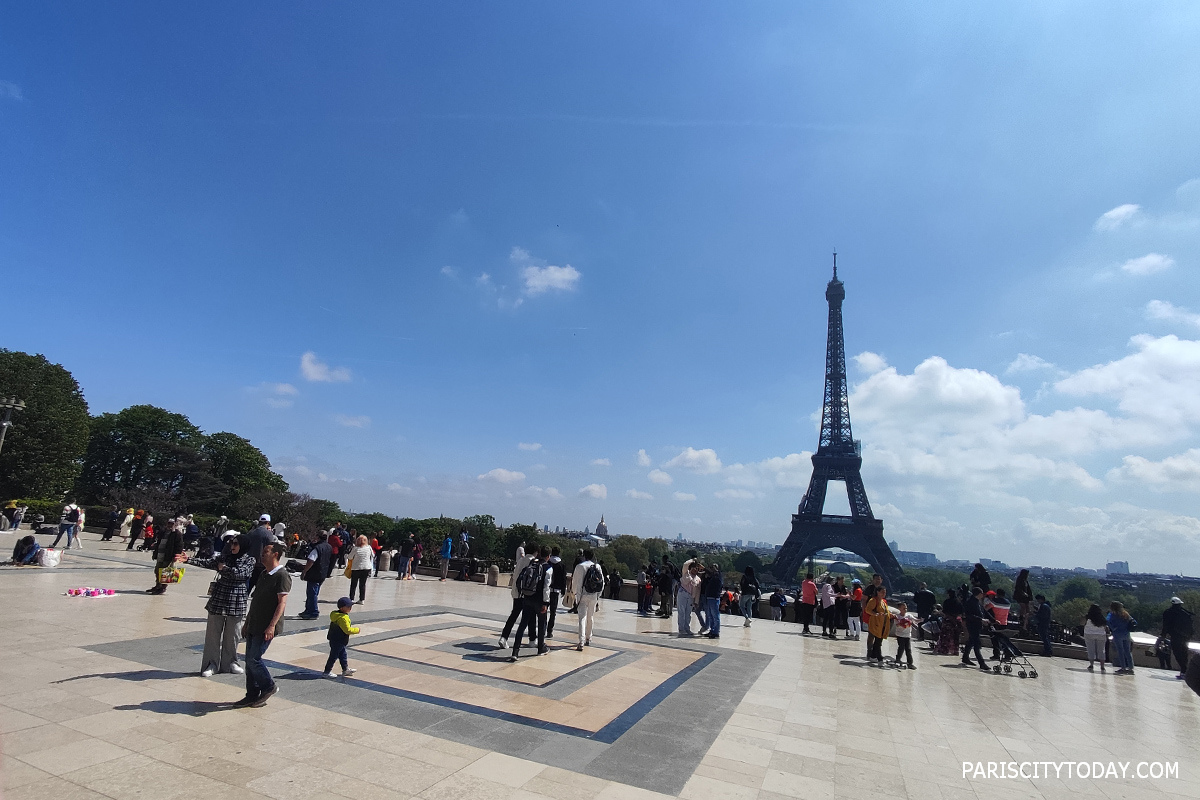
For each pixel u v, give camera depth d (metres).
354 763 6.81
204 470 86.19
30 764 6.11
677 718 9.61
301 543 33.19
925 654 18.80
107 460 85.62
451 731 8.12
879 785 7.41
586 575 14.98
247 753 6.84
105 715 7.61
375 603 19.88
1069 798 7.36
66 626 12.37
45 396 60.06
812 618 24.56
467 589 27.55
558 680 11.34
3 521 38.88
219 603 9.76
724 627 21.77
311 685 9.76
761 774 7.50
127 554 30.28
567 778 6.88
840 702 11.54
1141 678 17.11
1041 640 20.56
